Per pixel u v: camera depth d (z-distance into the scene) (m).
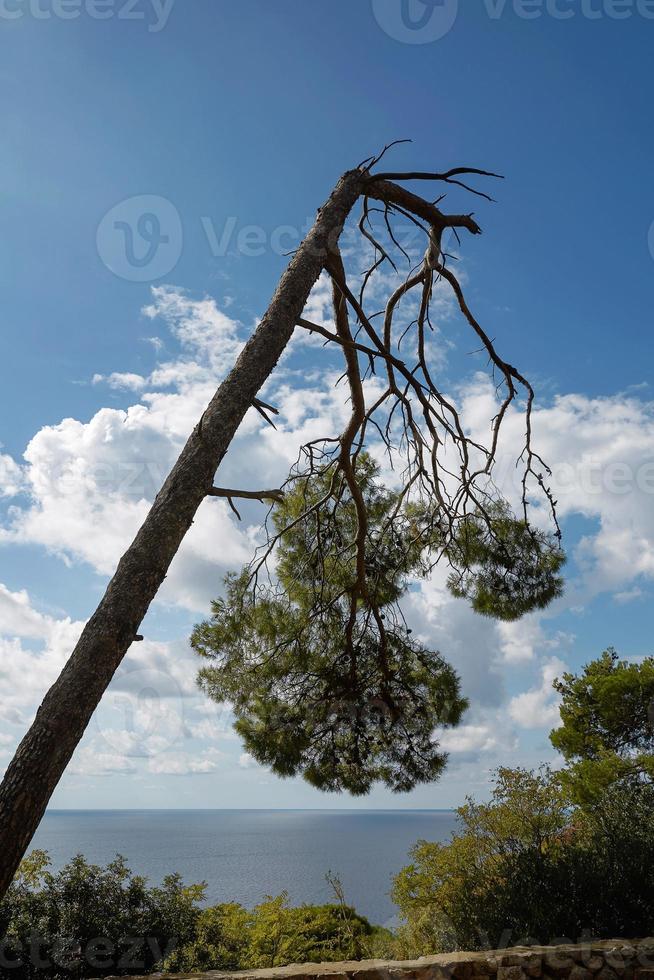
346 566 7.83
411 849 11.16
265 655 7.36
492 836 10.13
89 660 4.16
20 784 3.80
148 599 4.49
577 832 9.67
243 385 5.29
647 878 7.35
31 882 9.01
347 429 7.50
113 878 9.33
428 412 7.47
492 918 7.47
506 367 7.70
